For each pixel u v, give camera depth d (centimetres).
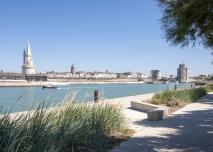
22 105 848
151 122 1544
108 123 1149
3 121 691
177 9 944
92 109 1120
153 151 947
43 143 707
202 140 1116
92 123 1032
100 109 1166
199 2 876
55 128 825
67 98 1045
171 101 2464
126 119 1456
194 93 3362
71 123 912
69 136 852
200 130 1321
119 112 1259
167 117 1748
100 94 1463
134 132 1255
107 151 936
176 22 990
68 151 850
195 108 2300
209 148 998
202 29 952
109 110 1198
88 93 1226
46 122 790
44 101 855
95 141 951
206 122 1557
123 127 1243
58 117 904
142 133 1235
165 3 996
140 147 994
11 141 638
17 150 631
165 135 1200
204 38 1022
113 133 1177
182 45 1028
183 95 2859
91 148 915
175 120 1625
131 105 2205
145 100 2589
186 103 2733
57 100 1014
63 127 834
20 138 652
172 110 2122
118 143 1043
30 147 666
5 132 653
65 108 997
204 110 2152
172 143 1061
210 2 870
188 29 984
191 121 1588
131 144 1032
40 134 722
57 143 770
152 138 1137
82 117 1023
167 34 1026
